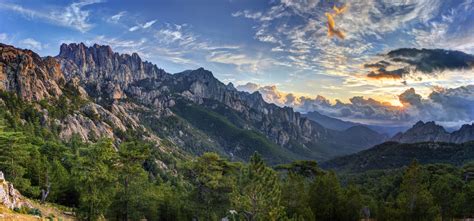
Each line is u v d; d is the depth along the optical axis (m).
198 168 57.69
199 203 59.19
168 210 71.44
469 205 67.25
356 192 63.16
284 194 59.62
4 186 39.81
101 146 52.97
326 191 60.53
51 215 46.09
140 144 62.72
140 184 58.41
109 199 54.72
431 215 58.78
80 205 54.94
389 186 114.81
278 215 41.25
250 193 42.47
